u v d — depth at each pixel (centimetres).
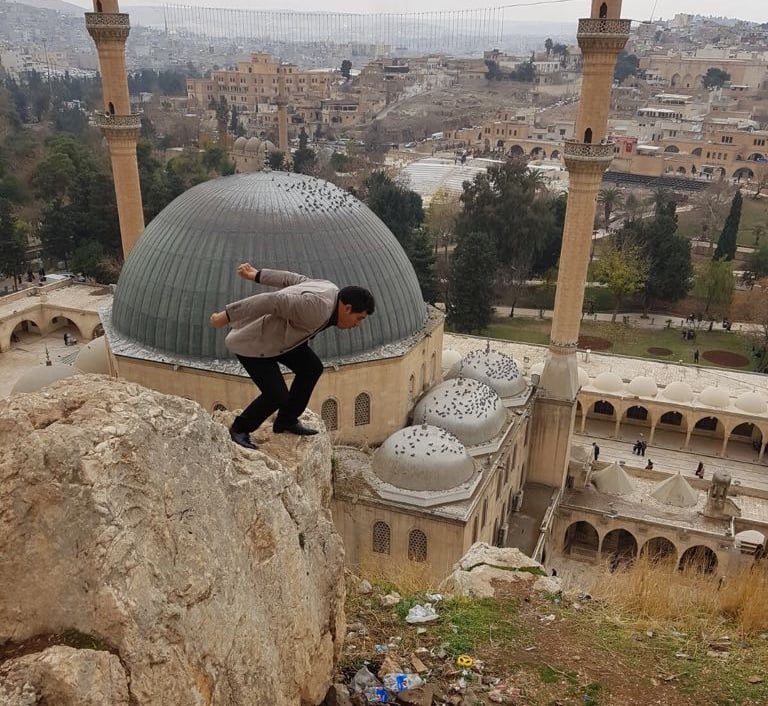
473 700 1137
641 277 8262
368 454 3303
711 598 1597
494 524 3622
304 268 3103
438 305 9031
